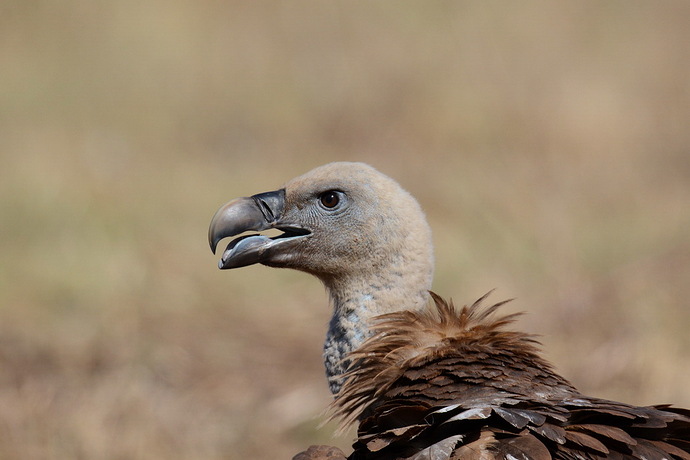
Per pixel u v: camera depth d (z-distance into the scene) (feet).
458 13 117.39
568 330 62.44
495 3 119.96
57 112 103.40
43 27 119.03
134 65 113.60
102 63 113.60
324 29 118.01
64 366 60.44
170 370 61.00
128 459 51.57
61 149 90.74
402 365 31.19
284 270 73.00
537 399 29.32
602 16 121.80
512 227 76.43
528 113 101.50
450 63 111.24
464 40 113.80
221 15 121.08
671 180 90.48
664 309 62.13
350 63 111.96
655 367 55.57
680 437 29.43
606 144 97.71
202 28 119.55
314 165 95.86
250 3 122.72
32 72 111.14
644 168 93.40
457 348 31.37
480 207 81.20
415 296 35.99
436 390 30.27
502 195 83.05
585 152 96.43
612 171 91.56
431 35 115.24
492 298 67.26
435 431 28.91
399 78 109.19
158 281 69.62
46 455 51.24
